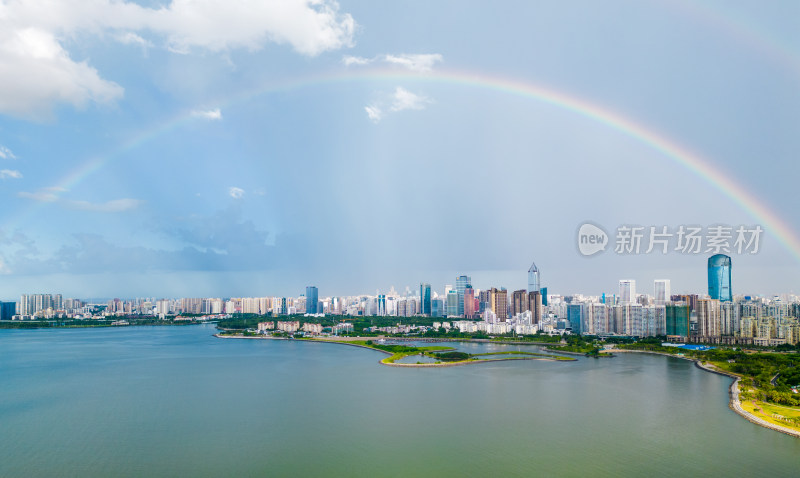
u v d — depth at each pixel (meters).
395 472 162.12
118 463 171.75
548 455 175.00
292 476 160.00
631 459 170.12
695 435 194.75
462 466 165.88
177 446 187.88
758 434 195.38
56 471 165.75
